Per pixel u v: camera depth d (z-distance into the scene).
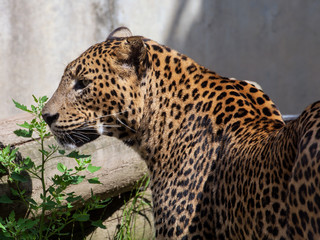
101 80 7.66
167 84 7.82
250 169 6.09
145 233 10.97
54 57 19.27
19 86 18.75
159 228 7.44
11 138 8.49
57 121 7.89
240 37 23.44
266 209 5.70
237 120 7.05
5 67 18.39
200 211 6.92
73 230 10.14
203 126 7.33
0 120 9.67
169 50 8.02
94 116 7.79
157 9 21.27
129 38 7.45
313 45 24.91
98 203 9.11
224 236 6.56
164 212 7.37
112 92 7.66
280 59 24.42
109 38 8.86
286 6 24.23
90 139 8.09
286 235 5.38
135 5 20.72
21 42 18.59
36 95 19.09
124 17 20.52
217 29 22.88
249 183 6.04
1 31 18.20
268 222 5.66
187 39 22.11
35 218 8.72
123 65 7.63
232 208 6.34
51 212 8.96
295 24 24.55
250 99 7.57
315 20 24.78
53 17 19.09
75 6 19.47
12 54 18.45
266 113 7.40
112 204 10.68
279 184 5.55
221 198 6.60
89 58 7.78
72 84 7.84
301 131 5.22
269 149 5.86
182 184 7.21
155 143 7.80
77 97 7.80
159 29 21.42
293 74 24.73
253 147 6.27
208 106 7.43
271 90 24.42
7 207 8.34
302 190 4.96
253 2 23.61
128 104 7.71
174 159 7.48
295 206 5.11
